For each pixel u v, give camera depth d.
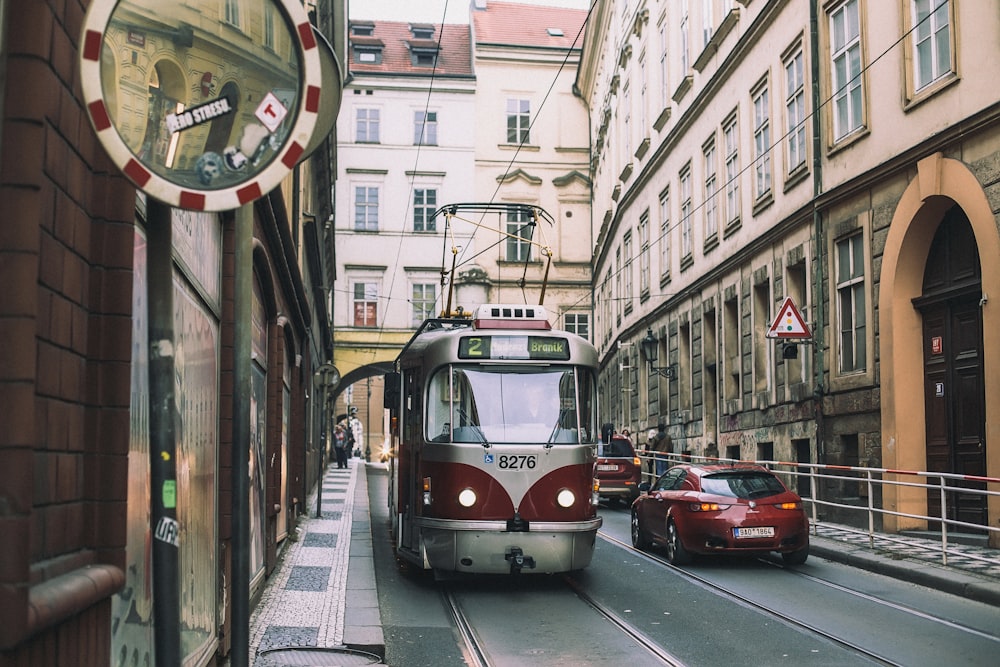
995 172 14.59
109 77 3.25
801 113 21.52
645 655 9.09
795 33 21.56
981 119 14.77
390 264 55.69
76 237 4.20
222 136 3.51
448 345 13.62
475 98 56.81
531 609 11.70
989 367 14.64
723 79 26.78
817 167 20.27
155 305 3.38
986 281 14.75
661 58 34.62
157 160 3.39
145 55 3.53
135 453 5.28
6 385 3.32
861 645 9.22
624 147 42.50
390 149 56.25
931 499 16.97
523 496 13.02
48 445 3.84
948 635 9.63
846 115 19.39
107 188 4.50
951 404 16.56
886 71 17.69
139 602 5.44
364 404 73.81
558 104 57.28
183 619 6.46
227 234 8.68
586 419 13.66
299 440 21.38
